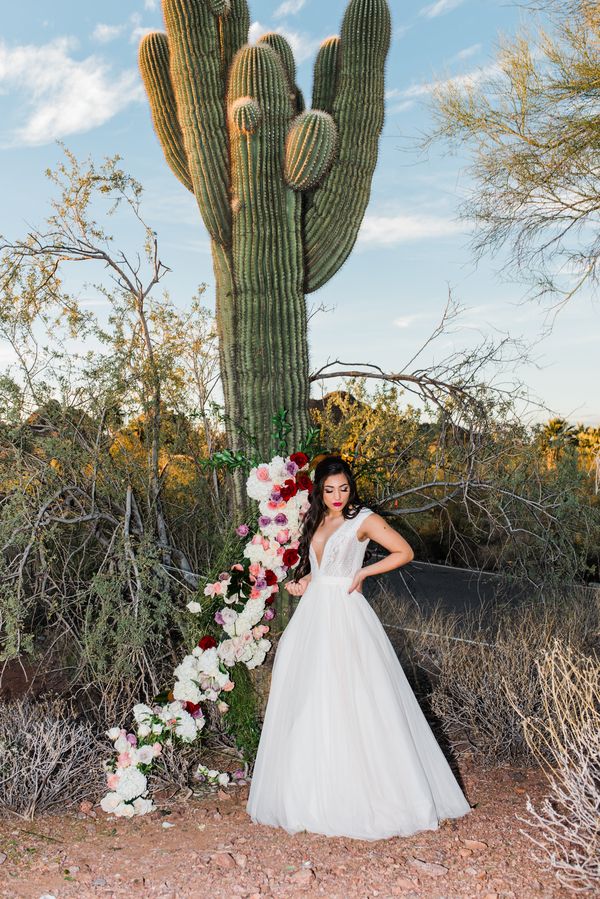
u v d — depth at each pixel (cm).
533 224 753
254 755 443
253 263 539
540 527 596
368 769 341
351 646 359
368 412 627
